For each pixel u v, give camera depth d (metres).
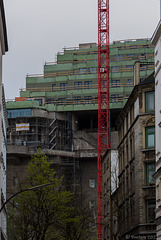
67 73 196.88
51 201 72.50
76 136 179.50
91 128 188.25
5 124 100.88
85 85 190.38
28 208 71.94
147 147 74.12
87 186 171.88
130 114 82.38
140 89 75.62
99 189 142.88
